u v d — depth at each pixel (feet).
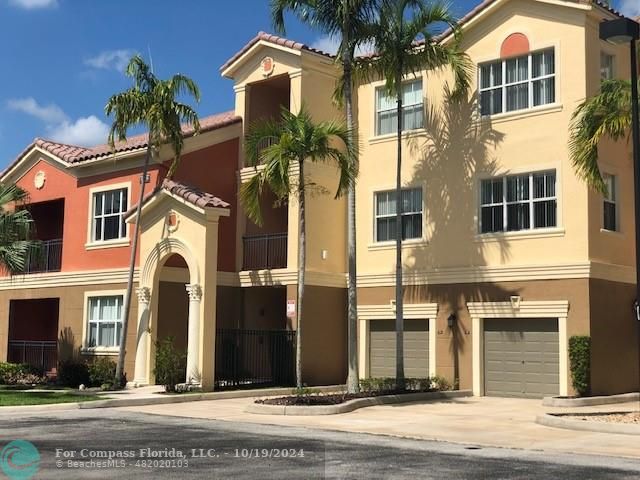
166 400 66.13
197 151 83.97
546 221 70.13
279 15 66.74
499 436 46.01
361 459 36.86
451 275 74.90
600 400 63.82
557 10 70.49
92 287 87.92
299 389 66.80
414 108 80.43
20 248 79.46
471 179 74.84
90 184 90.63
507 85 73.77
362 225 82.74
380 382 72.33
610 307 68.64
